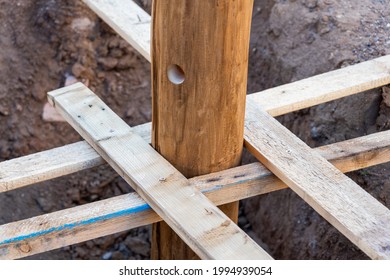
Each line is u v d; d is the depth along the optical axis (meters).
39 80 4.79
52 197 4.77
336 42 4.08
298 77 4.19
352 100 3.86
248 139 3.19
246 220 4.71
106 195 4.80
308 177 2.99
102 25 4.82
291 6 4.41
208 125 3.03
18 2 4.83
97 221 2.96
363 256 3.74
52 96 3.47
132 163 3.08
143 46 3.70
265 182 3.11
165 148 3.12
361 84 3.47
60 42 4.79
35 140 4.79
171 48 2.87
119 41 4.83
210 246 2.77
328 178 2.98
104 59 4.83
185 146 3.08
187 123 3.02
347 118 3.88
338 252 3.89
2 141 4.81
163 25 2.84
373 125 3.77
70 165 3.17
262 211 4.56
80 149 3.26
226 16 2.79
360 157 3.17
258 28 4.64
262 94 3.45
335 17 4.18
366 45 3.99
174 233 3.43
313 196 2.90
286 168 3.04
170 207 2.90
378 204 2.86
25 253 2.92
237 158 3.21
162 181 3.01
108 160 3.16
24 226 2.92
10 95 4.80
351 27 4.10
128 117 4.83
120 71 4.85
